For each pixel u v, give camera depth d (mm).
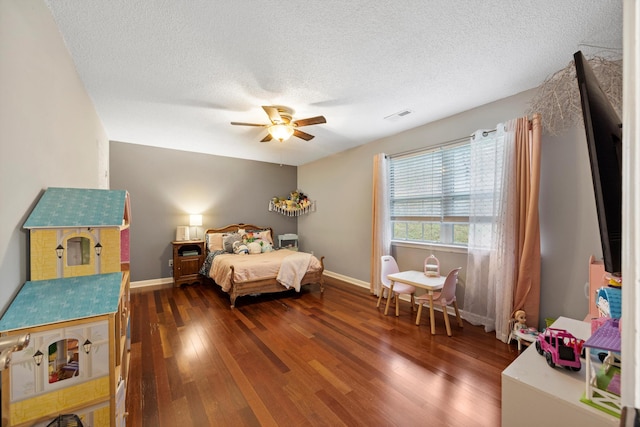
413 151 3664
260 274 3746
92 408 1086
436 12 1597
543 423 934
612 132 922
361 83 2428
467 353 2320
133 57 2012
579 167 2275
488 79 2367
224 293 4156
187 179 4938
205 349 2410
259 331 2789
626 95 376
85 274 1311
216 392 1826
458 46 1914
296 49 1941
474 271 2895
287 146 4648
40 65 1398
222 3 1523
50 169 1529
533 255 2441
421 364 2152
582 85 816
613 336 884
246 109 2980
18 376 954
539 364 1085
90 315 1084
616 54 1906
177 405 1702
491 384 1897
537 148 2371
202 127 3588
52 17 1568
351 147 4719
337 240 5117
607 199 812
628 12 377
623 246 377
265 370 2080
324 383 1919
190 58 2037
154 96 2641
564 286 2359
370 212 4398
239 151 4992
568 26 1707
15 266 1117
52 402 1012
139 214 4473
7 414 895
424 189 3590
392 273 3518
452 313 3221
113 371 1121
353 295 4055
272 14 1609
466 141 3066
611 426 796
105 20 1636
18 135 1150
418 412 1633
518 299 2492
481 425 1529
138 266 4477
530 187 2426
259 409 1669
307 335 2691
